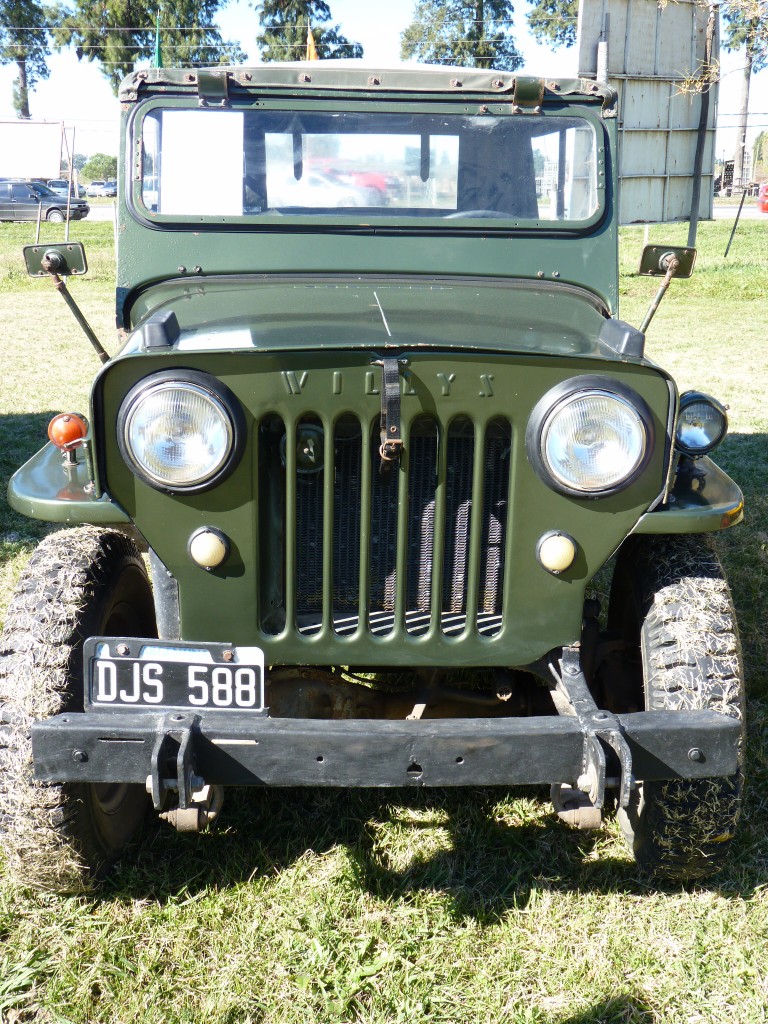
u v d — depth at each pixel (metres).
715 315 12.74
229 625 2.29
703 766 2.16
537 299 2.83
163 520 2.20
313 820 2.93
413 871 2.71
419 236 2.99
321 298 2.68
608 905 2.57
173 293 2.83
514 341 2.24
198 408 2.08
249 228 2.98
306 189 3.05
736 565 4.86
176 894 2.59
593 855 2.77
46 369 9.41
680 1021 2.20
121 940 2.42
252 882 2.65
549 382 2.17
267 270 2.95
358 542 2.34
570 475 2.17
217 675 2.22
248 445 2.15
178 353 2.09
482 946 2.42
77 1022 2.17
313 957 2.34
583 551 2.29
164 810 2.31
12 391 8.41
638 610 2.60
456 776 2.11
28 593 2.50
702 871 2.54
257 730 2.10
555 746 2.11
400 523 2.24
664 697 2.37
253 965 2.34
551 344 2.25
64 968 2.33
